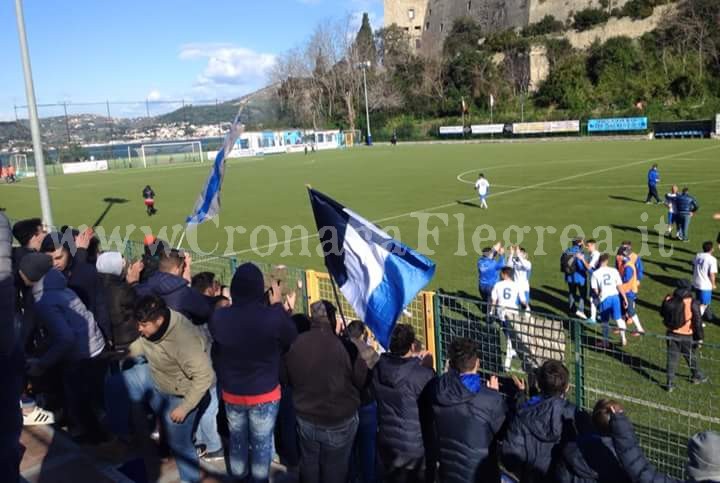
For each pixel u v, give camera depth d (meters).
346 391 4.97
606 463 4.13
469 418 4.71
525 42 92.75
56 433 6.50
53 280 5.95
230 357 5.08
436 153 60.44
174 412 5.15
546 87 85.44
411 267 5.53
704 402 8.38
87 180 50.62
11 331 2.53
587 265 12.52
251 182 42.22
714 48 76.12
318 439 5.00
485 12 115.06
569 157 47.31
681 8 82.69
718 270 15.23
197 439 6.06
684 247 18.06
